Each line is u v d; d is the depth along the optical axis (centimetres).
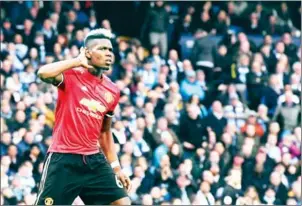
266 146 2431
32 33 2569
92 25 2750
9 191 2070
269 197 2288
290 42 2800
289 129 2548
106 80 1055
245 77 2680
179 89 2567
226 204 2214
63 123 1030
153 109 2420
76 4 2730
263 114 2530
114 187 1042
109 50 1034
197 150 2298
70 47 2603
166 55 2756
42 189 1025
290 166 2391
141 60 2639
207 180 2225
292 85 2678
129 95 2464
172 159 2275
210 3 2844
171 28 2797
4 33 2552
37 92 2348
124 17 2867
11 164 2141
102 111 1039
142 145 2258
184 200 2178
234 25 2891
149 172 2189
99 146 1077
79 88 1031
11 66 2431
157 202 2141
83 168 1029
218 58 2712
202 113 2444
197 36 2753
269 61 2741
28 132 2200
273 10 2930
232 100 2562
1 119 2222
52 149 1031
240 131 2444
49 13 2653
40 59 2527
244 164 2344
